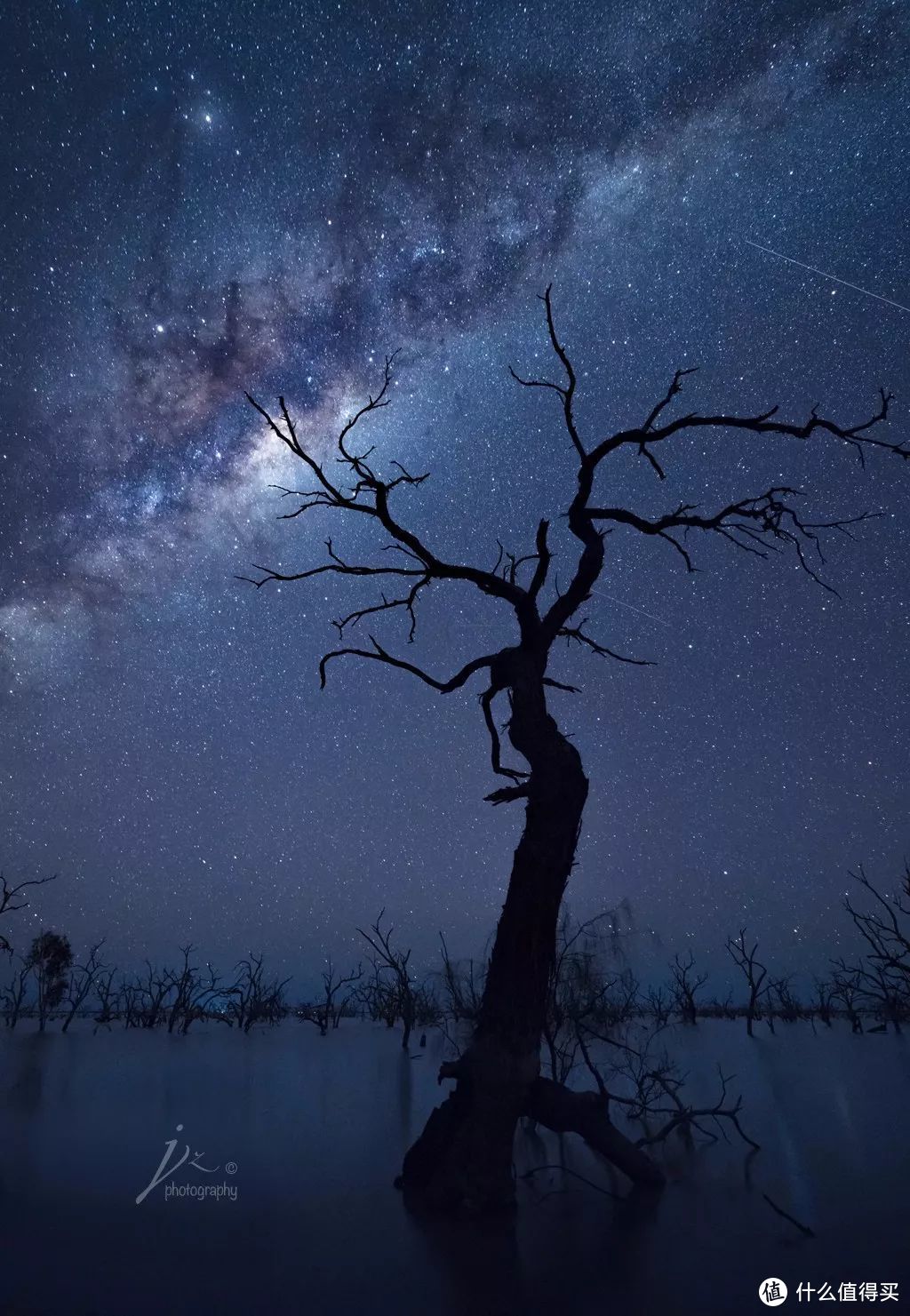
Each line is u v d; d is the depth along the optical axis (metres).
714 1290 4.39
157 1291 4.50
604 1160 7.89
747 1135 8.37
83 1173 7.00
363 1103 10.07
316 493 7.23
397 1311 4.20
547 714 6.73
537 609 7.07
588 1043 13.85
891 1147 7.55
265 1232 5.56
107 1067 12.75
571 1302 4.28
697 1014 20.89
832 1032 16.59
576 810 6.49
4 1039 16.70
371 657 7.33
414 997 17.64
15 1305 4.30
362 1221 5.82
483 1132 6.08
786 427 7.33
